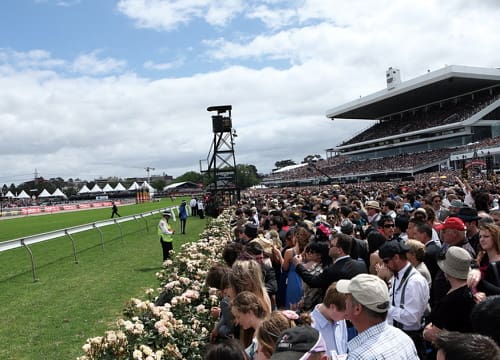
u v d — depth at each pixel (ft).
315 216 37.06
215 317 16.19
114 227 92.99
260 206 62.90
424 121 289.74
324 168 327.88
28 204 299.99
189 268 23.86
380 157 311.68
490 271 13.65
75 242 69.21
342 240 16.60
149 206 205.05
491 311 8.14
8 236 88.38
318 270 17.44
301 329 8.05
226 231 43.98
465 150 209.97
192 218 114.42
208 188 113.39
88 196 362.74
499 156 164.25
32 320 27.73
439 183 98.32
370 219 34.09
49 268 46.73
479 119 246.06
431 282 16.47
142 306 16.07
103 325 26.21
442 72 248.11
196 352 14.39
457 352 6.46
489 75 252.01
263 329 9.18
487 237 14.34
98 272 43.14
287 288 19.63
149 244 63.87
